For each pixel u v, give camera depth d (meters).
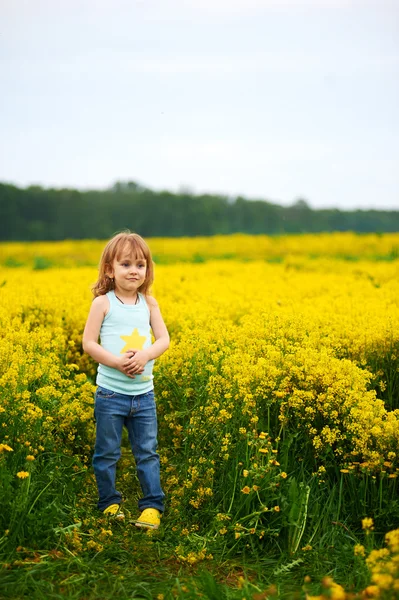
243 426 4.55
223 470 4.33
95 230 61.03
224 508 4.16
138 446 4.38
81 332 7.33
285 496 4.04
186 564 3.73
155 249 29.86
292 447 4.52
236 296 9.27
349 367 4.88
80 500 4.39
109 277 4.57
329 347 5.71
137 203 65.12
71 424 4.95
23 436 4.22
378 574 2.86
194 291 9.99
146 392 4.43
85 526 4.05
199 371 5.08
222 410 4.40
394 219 61.25
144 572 3.60
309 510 4.12
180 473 4.70
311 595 3.27
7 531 3.65
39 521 3.78
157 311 4.71
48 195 64.62
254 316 7.14
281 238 33.81
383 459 4.02
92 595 3.33
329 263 17.56
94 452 4.71
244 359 4.96
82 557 3.70
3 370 4.86
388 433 4.14
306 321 6.31
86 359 6.94
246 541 3.94
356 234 34.97
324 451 4.45
